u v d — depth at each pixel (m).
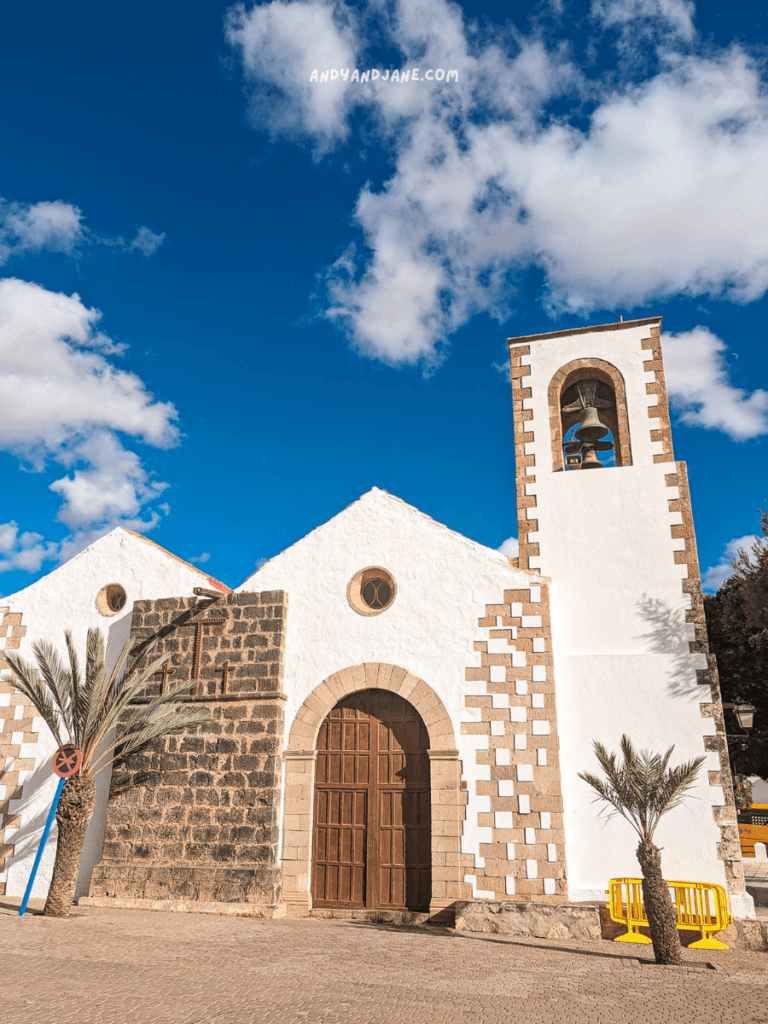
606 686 14.98
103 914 13.95
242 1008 7.76
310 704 15.83
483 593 15.69
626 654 15.12
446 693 15.22
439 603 15.84
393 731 15.54
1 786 17.23
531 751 14.49
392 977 9.38
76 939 11.23
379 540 16.61
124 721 16.41
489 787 14.46
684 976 9.95
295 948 11.09
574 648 15.43
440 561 16.12
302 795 15.27
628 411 17.06
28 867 16.56
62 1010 7.47
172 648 16.83
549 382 17.73
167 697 16.02
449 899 13.99
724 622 22.75
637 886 13.16
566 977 9.69
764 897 17.39
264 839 14.94
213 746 15.77
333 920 14.27
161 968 9.48
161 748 16.02
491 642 15.34
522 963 10.54
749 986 9.42
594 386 17.97
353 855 15.02
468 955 11.00
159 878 15.05
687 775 11.59
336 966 9.92
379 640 15.90
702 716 14.41
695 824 13.80
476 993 8.71
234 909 14.41
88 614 18.06
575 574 15.98
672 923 10.98
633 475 16.41
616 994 8.84
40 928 12.04
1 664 18.11
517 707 14.81
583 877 13.92
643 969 10.37
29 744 17.42
